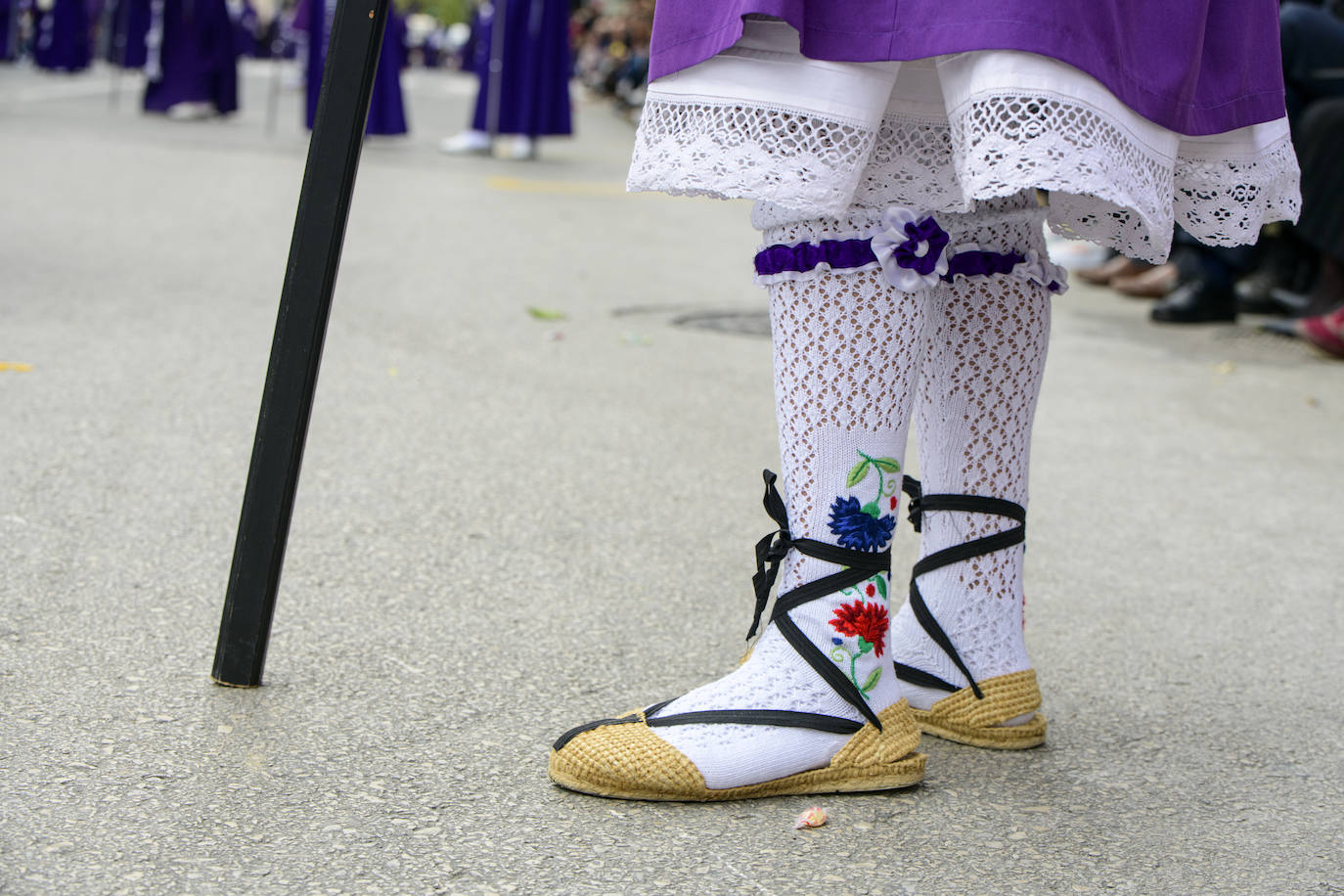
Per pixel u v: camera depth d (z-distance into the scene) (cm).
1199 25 132
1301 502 293
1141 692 184
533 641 188
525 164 1027
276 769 143
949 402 156
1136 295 593
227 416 298
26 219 564
